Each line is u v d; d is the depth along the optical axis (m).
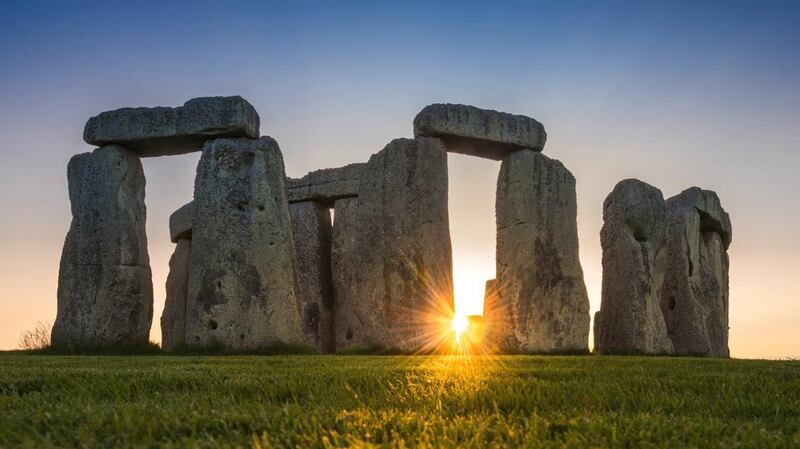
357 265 18.83
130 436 3.77
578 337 18.78
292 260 17.00
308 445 3.57
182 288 22.47
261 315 16.33
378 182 18.75
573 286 18.97
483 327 19.00
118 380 6.26
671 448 3.61
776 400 5.42
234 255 16.56
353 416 4.18
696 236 22.95
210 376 6.64
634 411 4.93
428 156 18.09
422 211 17.94
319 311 22.06
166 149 17.78
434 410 4.73
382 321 17.91
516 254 18.55
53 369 7.72
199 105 17.00
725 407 5.04
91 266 17.00
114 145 17.42
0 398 5.20
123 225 17.12
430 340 17.47
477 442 3.57
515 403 4.96
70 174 17.83
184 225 22.44
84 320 16.75
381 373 7.07
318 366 8.57
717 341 23.02
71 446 3.63
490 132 18.52
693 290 22.36
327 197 22.69
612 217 20.16
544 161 19.20
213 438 3.78
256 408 4.76
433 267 17.69
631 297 19.34
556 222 19.11
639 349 18.97
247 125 17.05
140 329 17.05
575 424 4.04
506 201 18.89
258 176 16.91
